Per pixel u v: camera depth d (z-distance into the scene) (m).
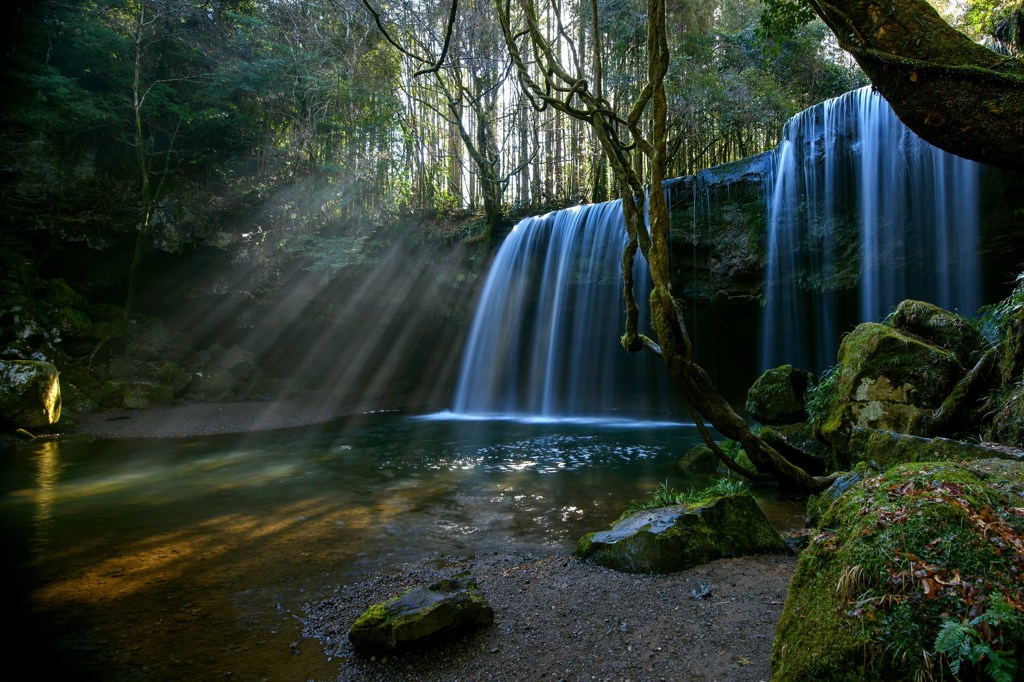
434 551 4.73
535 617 3.23
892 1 2.15
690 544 3.93
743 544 4.10
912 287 10.01
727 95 16.70
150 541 5.05
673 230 13.60
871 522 1.82
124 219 15.61
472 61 18.03
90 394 13.28
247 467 8.70
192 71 17.25
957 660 1.43
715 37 18.19
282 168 18.23
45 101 13.91
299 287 18.00
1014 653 1.39
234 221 17.33
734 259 12.78
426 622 2.94
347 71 19.03
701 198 13.34
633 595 3.43
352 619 3.45
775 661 1.86
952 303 9.53
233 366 16.23
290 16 18.38
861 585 1.70
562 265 16.09
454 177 22.92
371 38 18.75
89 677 2.86
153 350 15.48
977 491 1.83
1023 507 1.80
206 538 5.13
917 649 1.51
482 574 4.13
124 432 12.02
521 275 16.98
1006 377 4.75
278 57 17.09
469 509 6.08
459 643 2.99
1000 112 1.94
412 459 9.38
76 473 8.23
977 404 4.97
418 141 20.91
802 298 11.98
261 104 18.41
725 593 3.37
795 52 17.12
